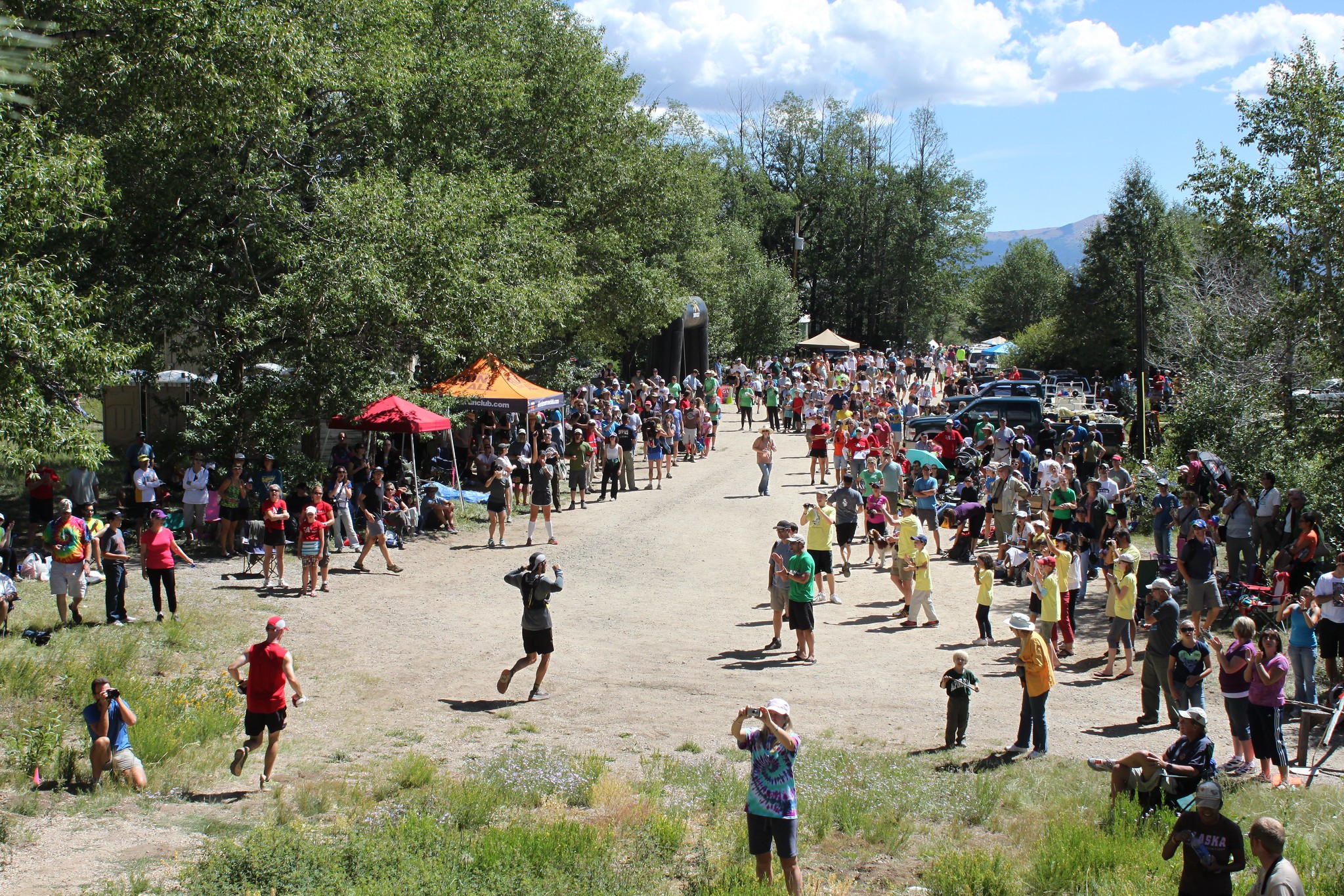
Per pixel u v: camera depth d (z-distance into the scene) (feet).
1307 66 58.54
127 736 29.68
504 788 29.84
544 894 22.50
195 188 62.59
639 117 109.81
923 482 64.03
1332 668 38.01
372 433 76.02
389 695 39.27
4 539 50.78
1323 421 61.36
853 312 284.82
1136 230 168.14
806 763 32.27
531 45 98.78
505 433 88.69
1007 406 90.38
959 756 33.91
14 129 38.70
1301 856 24.70
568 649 45.83
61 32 43.19
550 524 67.10
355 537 62.59
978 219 281.74
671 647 46.39
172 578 44.60
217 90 49.78
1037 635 33.83
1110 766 31.35
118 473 79.51
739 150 253.44
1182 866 23.88
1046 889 23.82
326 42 64.75
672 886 24.43
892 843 27.32
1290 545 48.24
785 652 45.70
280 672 29.58
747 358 213.05
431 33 82.79
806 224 277.44
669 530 71.77
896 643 47.14
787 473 95.96
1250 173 59.47
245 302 66.03
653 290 111.04
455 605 51.93
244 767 31.45
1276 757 31.58
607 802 29.17
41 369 37.60
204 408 62.44
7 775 28.99
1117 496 60.49
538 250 84.74
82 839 25.05
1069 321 176.45
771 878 24.32
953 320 297.94
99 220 42.04
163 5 45.19
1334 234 56.85
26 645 39.14
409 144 79.71
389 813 27.22
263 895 21.50
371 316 63.52
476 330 69.62
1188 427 77.92
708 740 35.45
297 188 71.87
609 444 82.58
